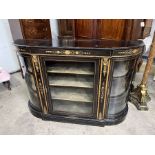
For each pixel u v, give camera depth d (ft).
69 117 5.87
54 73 5.48
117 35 6.90
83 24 7.77
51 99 5.69
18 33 8.99
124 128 5.71
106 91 5.00
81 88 5.62
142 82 6.66
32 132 5.68
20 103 7.31
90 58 4.47
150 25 8.36
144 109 6.53
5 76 8.05
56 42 5.09
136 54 4.57
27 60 5.23
